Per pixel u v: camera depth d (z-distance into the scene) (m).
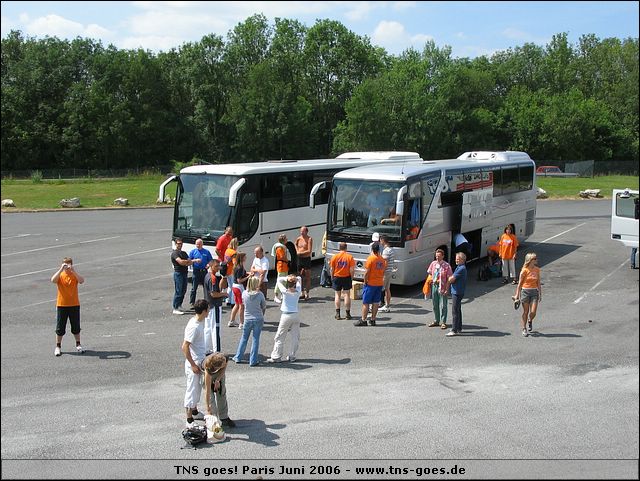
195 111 87.06
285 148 83.94
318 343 13.45
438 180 19.30
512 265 19.53
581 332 14.12
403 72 83.25
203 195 19.47
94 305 17.16
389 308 16.64
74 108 79.88
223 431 8.78
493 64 103.06
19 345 13.42
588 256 24.38
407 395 10.37
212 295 12.70
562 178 68.62
